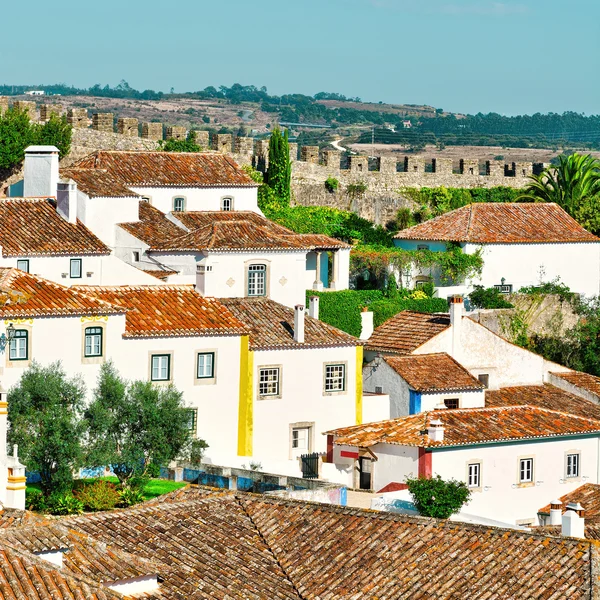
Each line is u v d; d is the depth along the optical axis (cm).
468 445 13950
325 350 15562
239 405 14962
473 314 19500
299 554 9362
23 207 16975
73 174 18400
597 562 8756
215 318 14938
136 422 13088
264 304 16025
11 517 9144
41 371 13075
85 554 8450
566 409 17138
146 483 12938
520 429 14438
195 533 9500
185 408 13500
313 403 15488
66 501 12138
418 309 19025
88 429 12838
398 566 9081
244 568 9144
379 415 16062
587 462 14862
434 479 12788
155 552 9188
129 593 8400
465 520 12356
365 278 19825
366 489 14025
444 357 16700
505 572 8812
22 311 13388
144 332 14238
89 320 13825
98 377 13888
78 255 16500
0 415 10738
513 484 14325
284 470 14762
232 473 13150
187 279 17038
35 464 12275
